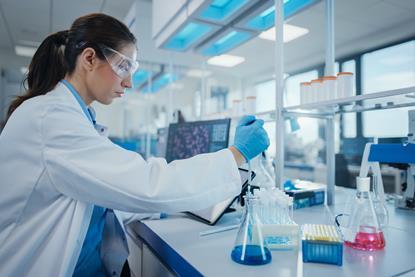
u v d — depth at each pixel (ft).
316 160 16.19
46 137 2.48
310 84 3.99
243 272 2.16
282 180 4.15
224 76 20.22
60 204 2.68
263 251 2.35
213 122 4.90
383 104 3.84
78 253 2.78
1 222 2.55
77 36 2.84
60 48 3.05
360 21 11.86
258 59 16.33
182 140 5.53
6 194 2.50
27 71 3.12
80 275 2.91
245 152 3.01
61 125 2.50
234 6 5.51
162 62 13.06
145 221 3.61
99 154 2.54
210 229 3.24
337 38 13.60
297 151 17.11
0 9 12.28
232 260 2.38
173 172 2.63
